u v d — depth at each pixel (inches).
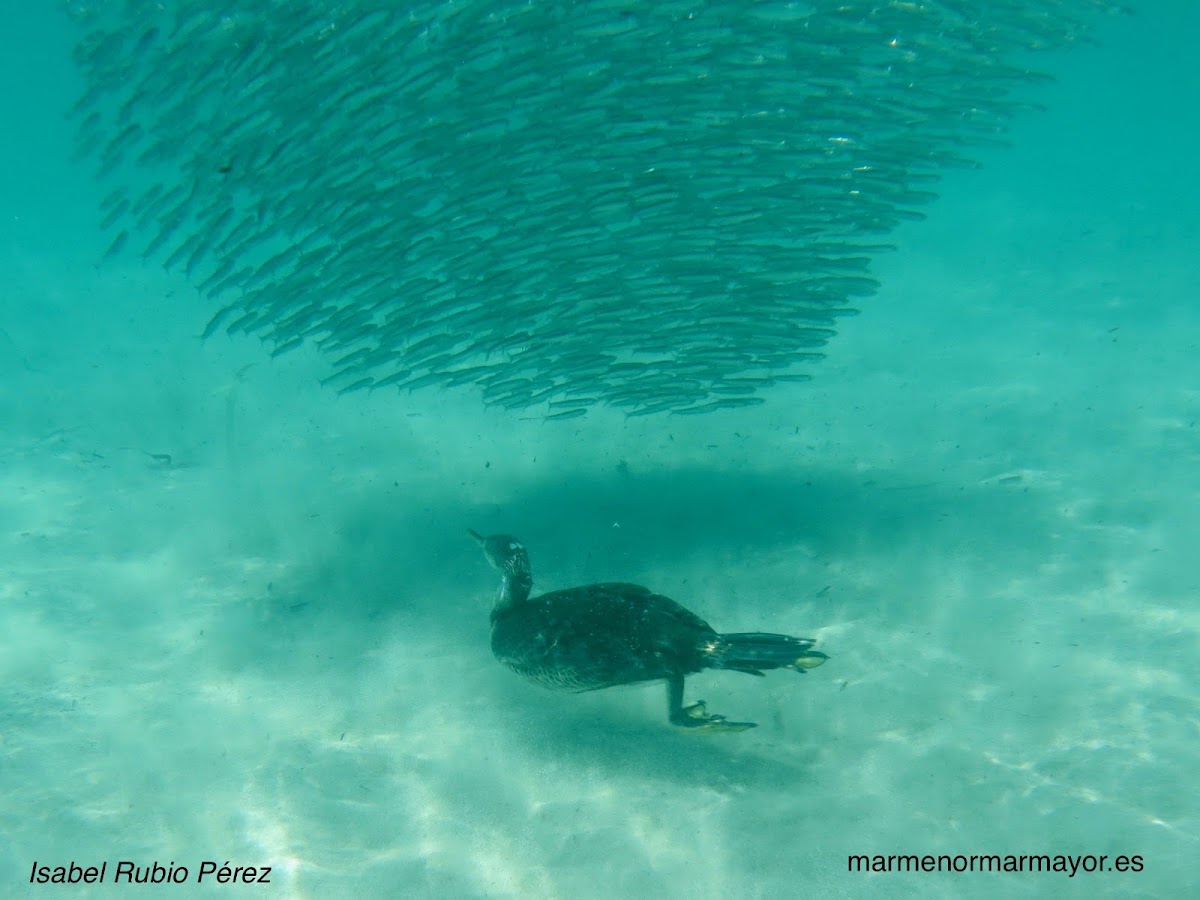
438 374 81.8
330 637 70.0
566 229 81.6
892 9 89.8
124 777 56.1
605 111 83.4
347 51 77.6
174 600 75.3
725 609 70.6
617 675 52.1
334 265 78.9
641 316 80.3
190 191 81.8
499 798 54.1
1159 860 47.5
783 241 86.4
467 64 80.7
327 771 56.5
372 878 49.5
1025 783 52.7
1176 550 73.1
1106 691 58.9
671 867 49.2
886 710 58.7
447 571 78.7
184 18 75.9
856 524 81.6
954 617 67.4
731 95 85.5
